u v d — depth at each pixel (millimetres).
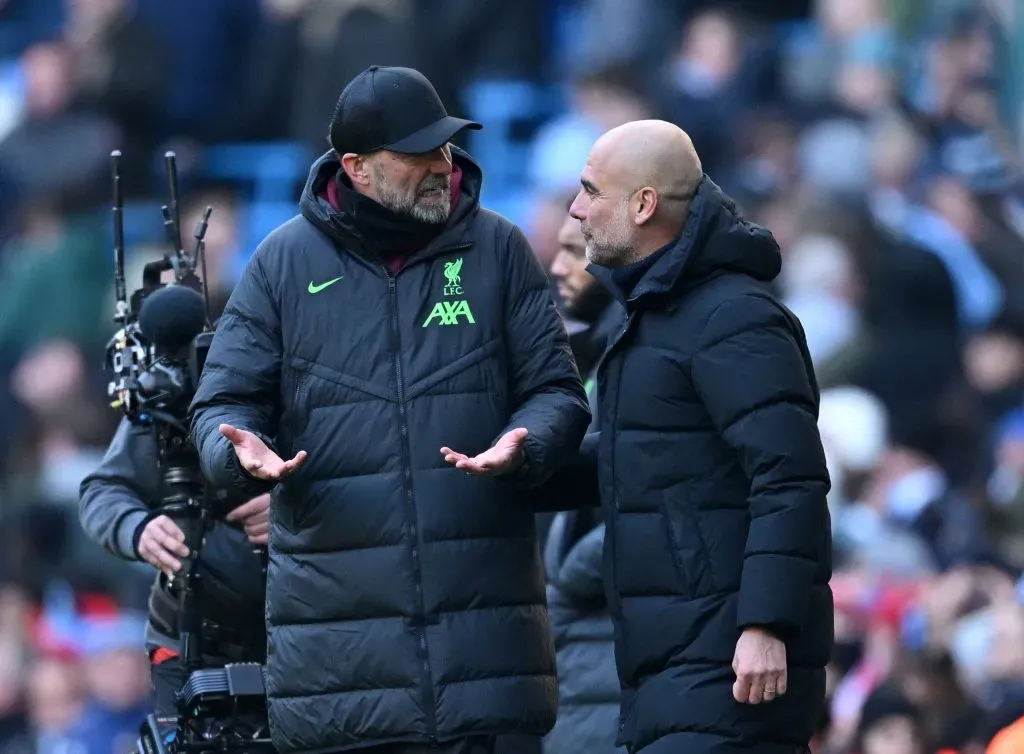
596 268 20172
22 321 47844
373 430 19578
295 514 19719
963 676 30141
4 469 46000
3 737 37812
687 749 19172
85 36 51562
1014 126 49406
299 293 19844
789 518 18766
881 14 49125
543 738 23125
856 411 40438
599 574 22219
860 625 32375
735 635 19203
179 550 21484
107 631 38312
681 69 48312
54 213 49750
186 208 47875
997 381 43156
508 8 51156
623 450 19578
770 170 45938
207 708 20812
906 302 43500
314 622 19672
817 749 30062
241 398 19812
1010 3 49750
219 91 52031
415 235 19781
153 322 21688
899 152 46344
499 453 18984
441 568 19500
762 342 19062
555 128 47188
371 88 19625
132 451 22562
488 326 19891
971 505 38531
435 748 19562
